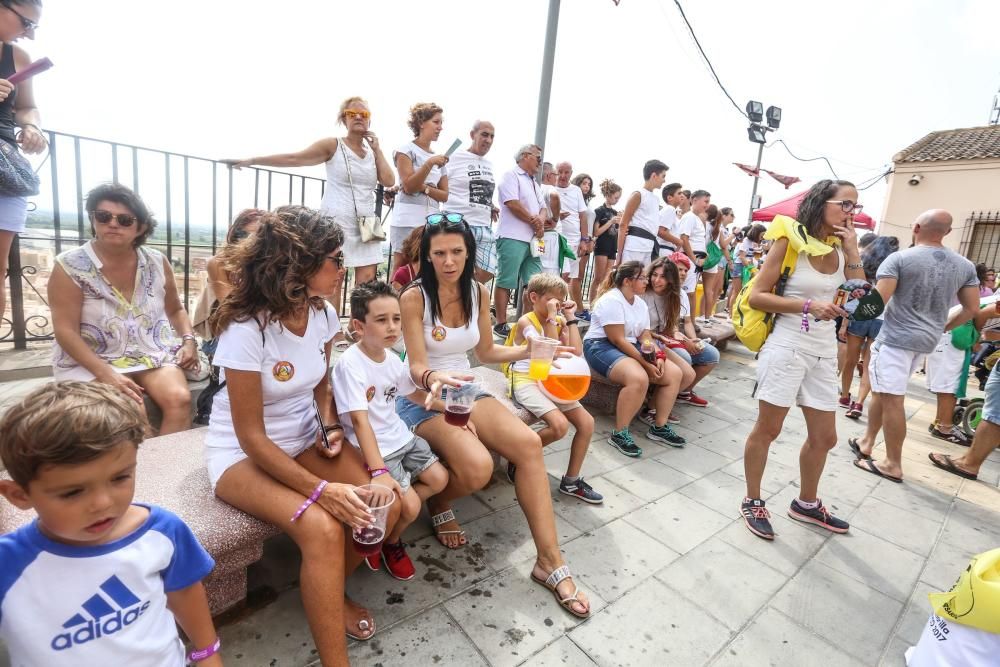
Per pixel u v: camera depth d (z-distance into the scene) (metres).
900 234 15.36
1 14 2.28
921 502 3.43
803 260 2.65
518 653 1.89
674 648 1.99
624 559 2.52
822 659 2.01
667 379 3.97
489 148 4.43
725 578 2.45
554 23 5.14
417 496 2.11
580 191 6.20
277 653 1.78
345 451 1.96
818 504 3.02
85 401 0.94
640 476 3.45
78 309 2.25
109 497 0.97
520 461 2.31
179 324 2.69
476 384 2.17
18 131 2.44
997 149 14.06
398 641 1.89
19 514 1.57
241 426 1.64
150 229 2.38
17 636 1.01
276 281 1.60
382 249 4.12
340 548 1.61
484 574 2.30
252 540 1.70
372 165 3.88
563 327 3.48
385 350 2.17
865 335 5.22
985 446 3.79
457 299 2.52
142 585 1.09
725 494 3.29
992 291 6.19
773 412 2.77
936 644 1.81
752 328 2.78
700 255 6.72
